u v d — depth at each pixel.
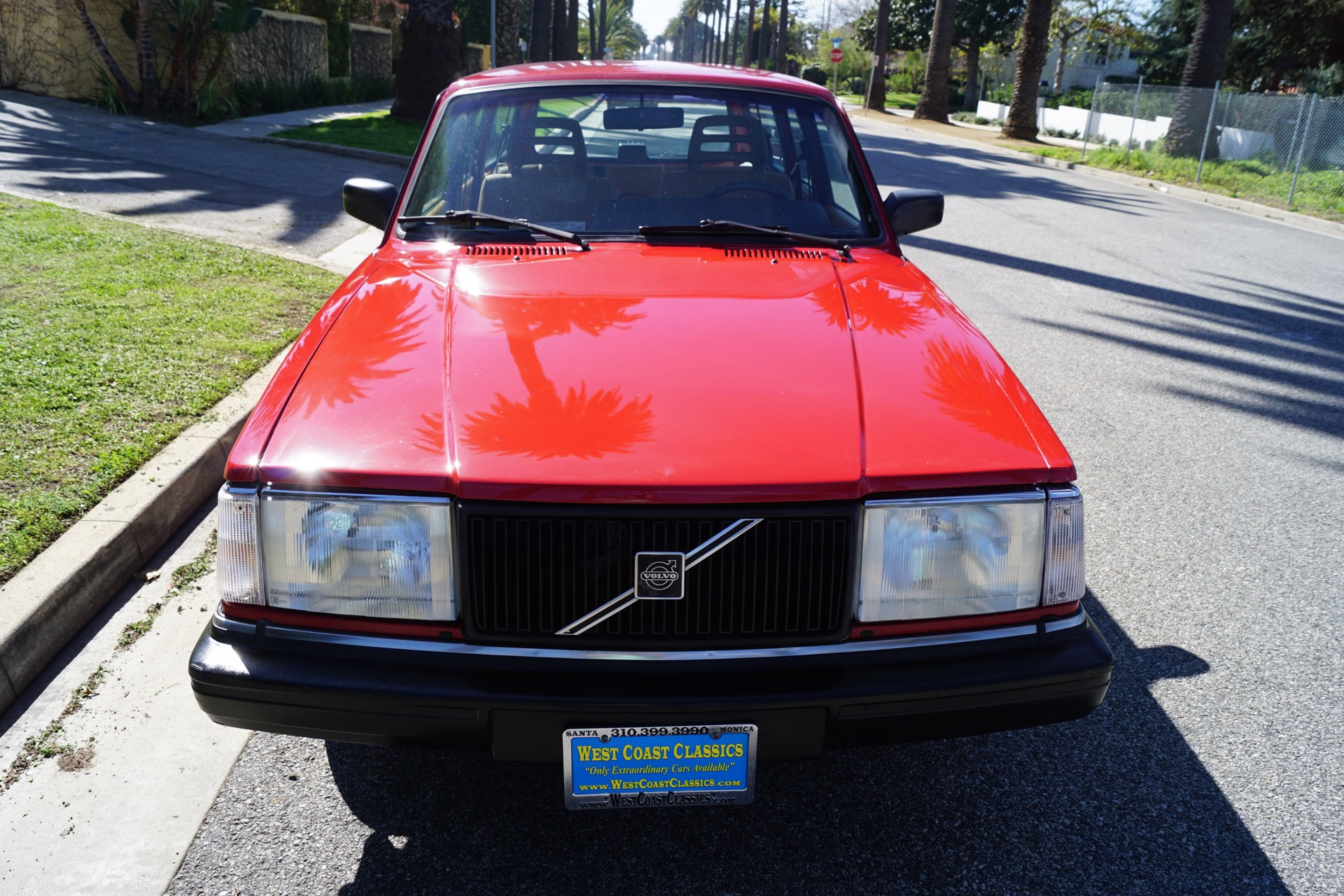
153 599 3.26
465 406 2.10
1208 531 4.13
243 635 2.02
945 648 2.04
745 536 1.93
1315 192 16.86
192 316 5.54
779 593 1.97
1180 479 4.67
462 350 2.30
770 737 1.99
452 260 2.88
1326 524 4.23
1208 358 6.75
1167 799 2.54
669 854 2.31
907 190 3.51
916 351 2.41
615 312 2.50
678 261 2.88
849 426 2.09
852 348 2.39
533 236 3.02
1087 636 2.13
